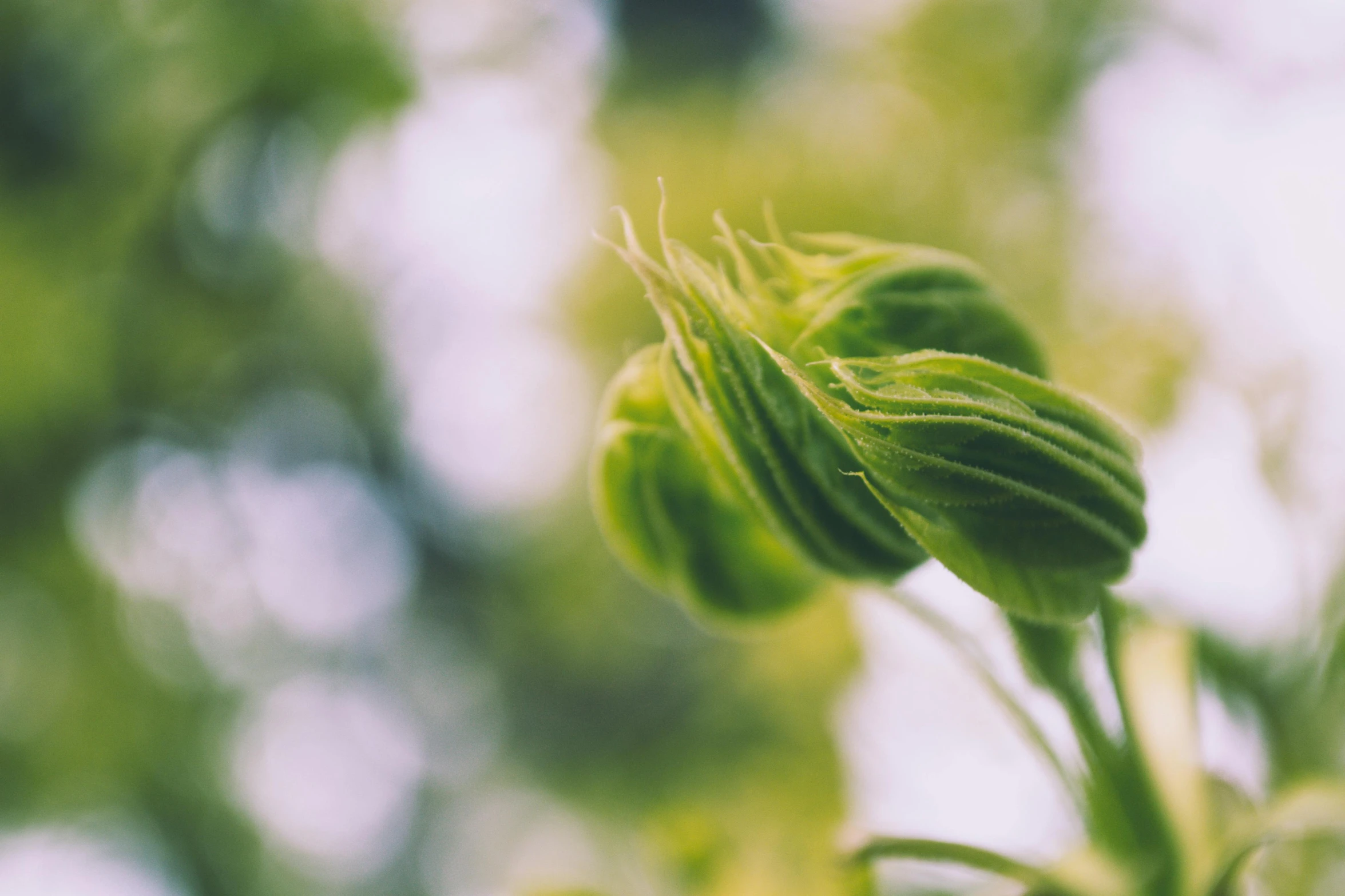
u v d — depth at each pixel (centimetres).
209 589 135
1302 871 29
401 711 158
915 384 23
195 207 125
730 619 27
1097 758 25
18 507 120
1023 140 63
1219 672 31
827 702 54
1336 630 31
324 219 128
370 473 158
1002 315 24
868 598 28
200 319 130
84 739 120
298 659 146
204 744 130
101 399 120
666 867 30
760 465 23
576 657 108
